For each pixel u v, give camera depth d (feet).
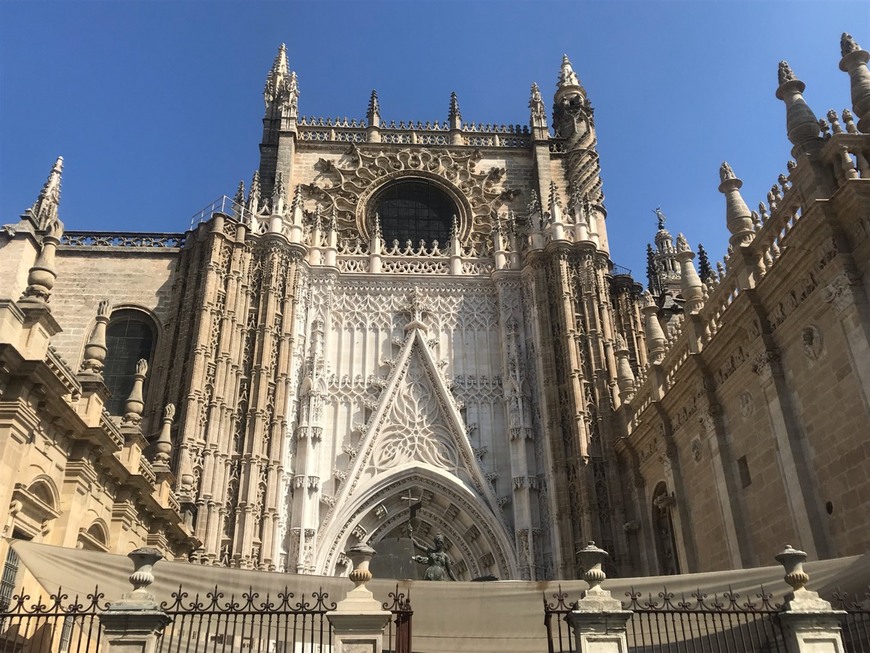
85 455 60.13
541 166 143.23
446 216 144.97
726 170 75.72
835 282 55.72
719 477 74.59
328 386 120.06
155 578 54.70
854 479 54.08
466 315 128.06
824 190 57.82
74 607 38.78
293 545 104.94
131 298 121.70
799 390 61.72
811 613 38.45
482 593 54.34
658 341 96.43
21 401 50.08
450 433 117.39
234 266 117.08
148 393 112.78
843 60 60.34
